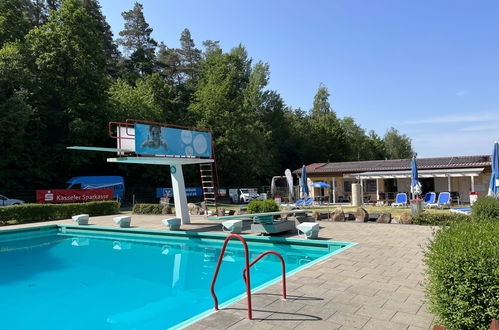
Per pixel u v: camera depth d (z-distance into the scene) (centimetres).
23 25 3409
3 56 2903
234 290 684
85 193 2836
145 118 3828
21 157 3039
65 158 3194
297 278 612
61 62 3200
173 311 583
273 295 520
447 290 346
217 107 4450
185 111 4781
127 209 2839
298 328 398
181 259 1002
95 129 3238
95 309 604
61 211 2052
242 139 4500
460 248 341
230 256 1016
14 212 1827
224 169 4491
